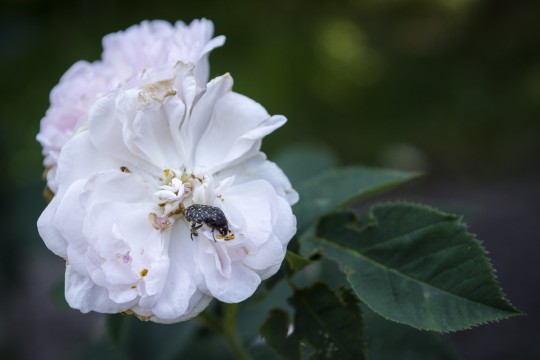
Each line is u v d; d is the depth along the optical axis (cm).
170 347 34
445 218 28
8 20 59
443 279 27
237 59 95
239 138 26
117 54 29
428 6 122
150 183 27
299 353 28
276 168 27
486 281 27
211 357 37
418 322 27
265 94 90
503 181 82
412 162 84
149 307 25
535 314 57
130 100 26
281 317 28
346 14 114
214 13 102
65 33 93
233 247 26
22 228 43
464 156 88
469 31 117
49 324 58
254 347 33
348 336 28
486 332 56
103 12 98
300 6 110
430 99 100
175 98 26
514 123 95
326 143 87
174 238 27
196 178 27
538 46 110
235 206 26
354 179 31
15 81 84
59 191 26
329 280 33
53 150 28
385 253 28
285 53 99
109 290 25
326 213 29
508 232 69
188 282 26
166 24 29
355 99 96
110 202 26
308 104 92
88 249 25
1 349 47
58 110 28
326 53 102
